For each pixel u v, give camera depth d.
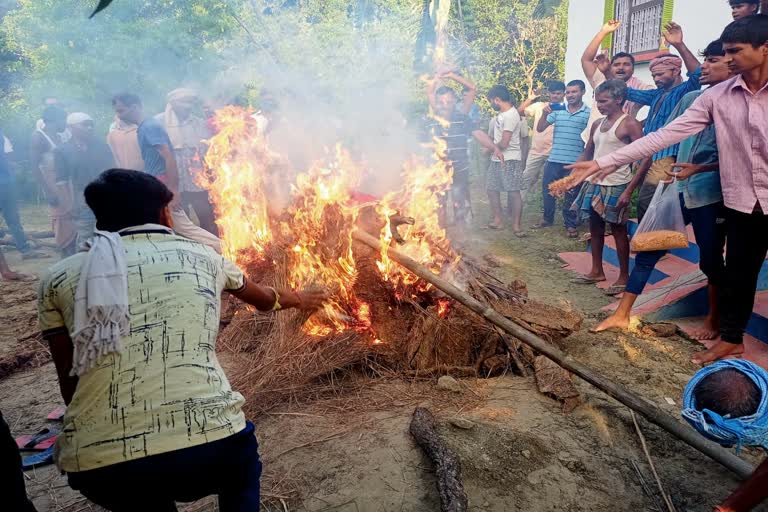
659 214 4.26
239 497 1.90
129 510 1.78
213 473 1.80
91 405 1.69
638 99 5.57
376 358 3.68
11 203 7.55
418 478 2.68
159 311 1.77
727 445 1.95
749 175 3.38
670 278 5.12
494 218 8.41
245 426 1.92
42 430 3.37
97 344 1.66
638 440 2.99
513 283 4.54
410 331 3.73
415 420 2.99
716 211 3.86
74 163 6.39
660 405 3.35
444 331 3.67
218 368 1.88
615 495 2.61
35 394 3.87
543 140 8.18
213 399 1.79
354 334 3.69
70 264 1.80
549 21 17.47
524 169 8.79
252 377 3.52
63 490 2.84
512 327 3.21
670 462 2.83
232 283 2.10
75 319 1.69
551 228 8.27
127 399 1.68
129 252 1.84
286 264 4.00
